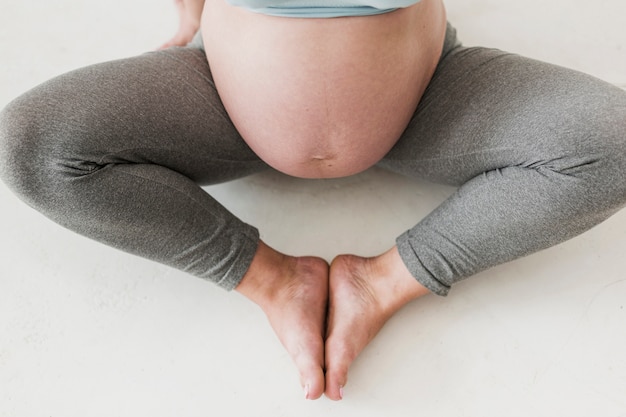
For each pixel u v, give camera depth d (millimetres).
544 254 972
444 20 858
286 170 906
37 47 1236
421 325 927
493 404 860
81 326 950
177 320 952
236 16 759
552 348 894
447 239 821
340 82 743
